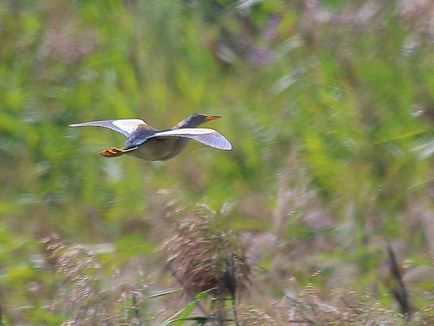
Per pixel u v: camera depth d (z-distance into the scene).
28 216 13.09
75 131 13.93
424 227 12.20
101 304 10.55
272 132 13.46
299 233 12.24
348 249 12.09
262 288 11.10
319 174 12.84
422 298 11.27
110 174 13.34
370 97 13.48
